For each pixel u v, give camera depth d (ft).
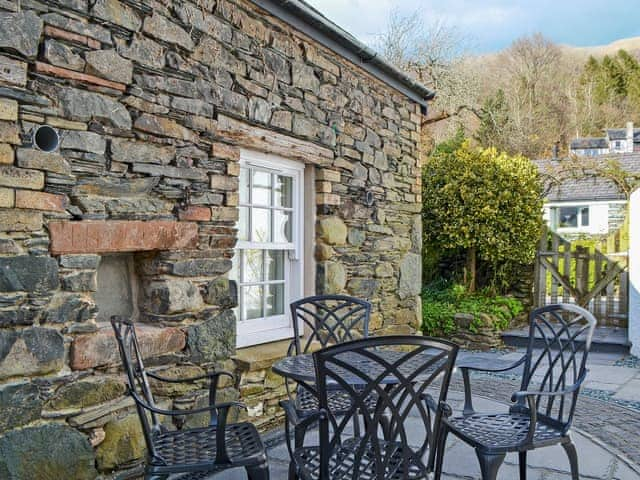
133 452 9.78
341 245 16.58
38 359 8.46
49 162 8.69
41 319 8.58
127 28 9.92
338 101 16.34
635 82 98.02
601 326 27.66
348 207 16.92
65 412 8.84
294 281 15.65
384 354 11.07
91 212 9.36
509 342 26.04
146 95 10.30
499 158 28.19
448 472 10.61
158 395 10.57
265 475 7.59
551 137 85.76
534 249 28.19
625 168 55.98
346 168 16.71
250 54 12.89
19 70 8.25
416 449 11.64
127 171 10.01
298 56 14.61
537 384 18.48
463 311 26.40
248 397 12.83
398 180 19.95
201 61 11.51
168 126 10.75
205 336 11.59
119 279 10.91
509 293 29.58
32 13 8.39
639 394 17.13
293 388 14.11
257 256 14.66
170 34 10.75
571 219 61.82
